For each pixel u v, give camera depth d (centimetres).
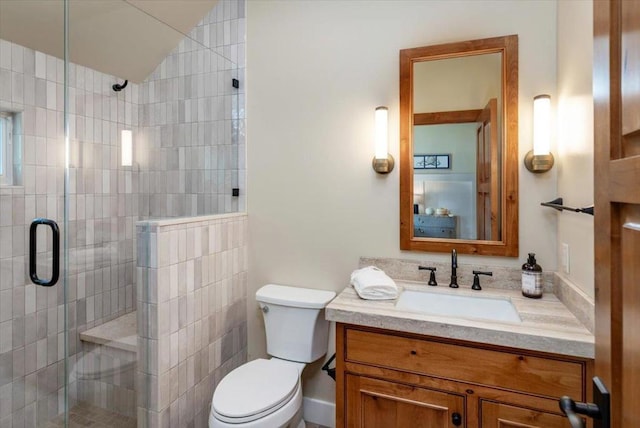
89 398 185
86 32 204
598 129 68
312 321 185
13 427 182
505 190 169
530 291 157
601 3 66
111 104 229
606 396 61
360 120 195
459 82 176
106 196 223
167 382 162
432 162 181
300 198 208
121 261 192
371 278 165
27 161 194
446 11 178
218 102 225
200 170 229
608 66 63
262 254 218
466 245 176
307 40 205
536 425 122
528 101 166
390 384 142
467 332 128
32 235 191
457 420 132
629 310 56
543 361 121
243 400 149
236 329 212
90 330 187
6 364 181
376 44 191
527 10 166
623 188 58
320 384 205
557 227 162
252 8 219
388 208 190
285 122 211
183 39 231
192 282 177
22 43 191
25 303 189
